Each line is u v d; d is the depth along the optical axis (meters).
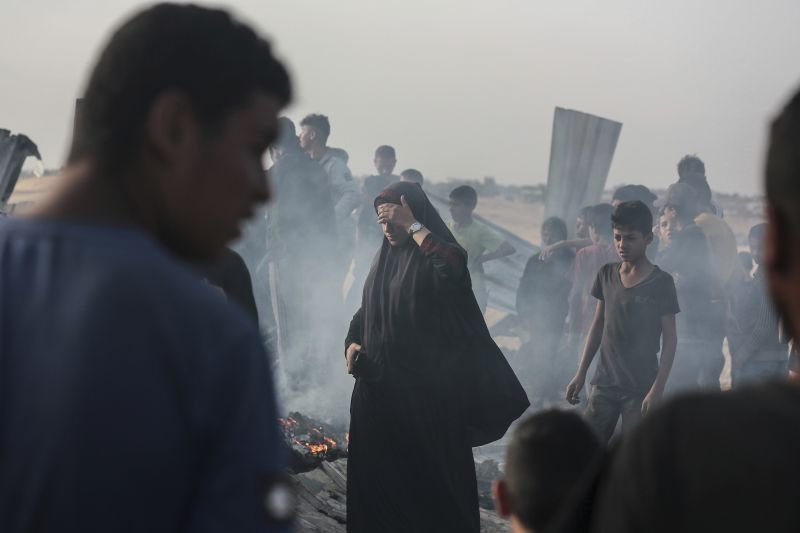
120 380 1.17
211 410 1.22
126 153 1.31
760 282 8.37
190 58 1.31
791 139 1.05
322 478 6.49
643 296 6.40
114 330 1.19
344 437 7.91
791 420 1.01
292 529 1.26
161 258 1.26
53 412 1.16
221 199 1.33
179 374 1.20
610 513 1.07
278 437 1.30
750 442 1.00
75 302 1.20
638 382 6.42
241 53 1.33
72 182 1.31
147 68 1.30
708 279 7.96
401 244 5.59
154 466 1.17
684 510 1.01
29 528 1.15
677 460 1.03
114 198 1.30
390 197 5.56
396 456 5.45
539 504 2.42
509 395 5.54
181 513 1.21
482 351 5.55
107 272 1.21
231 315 1.28
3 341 1.21
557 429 2.46
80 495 1.14
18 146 8.76
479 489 7.32
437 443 5.44
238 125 1.33
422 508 5.43
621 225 6.38
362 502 5.50
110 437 1.16
